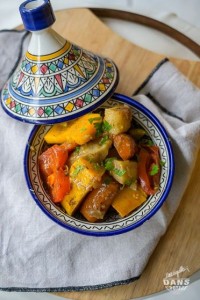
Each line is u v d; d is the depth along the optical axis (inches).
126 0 49.5
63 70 31.4
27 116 31.8
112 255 32.1
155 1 50.1
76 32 42.0
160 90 37.2
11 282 32.5
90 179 29.9
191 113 36.0
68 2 47.4
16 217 33.7
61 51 31.5
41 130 33.0
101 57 35.5
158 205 29.9
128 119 31.5
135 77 38.9
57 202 31.4
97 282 31.5
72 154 32.3
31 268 32.5
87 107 31.4
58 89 31.4
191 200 33.8
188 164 33.2
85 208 31.0
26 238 33.1
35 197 30.3
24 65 32.4
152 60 39.6
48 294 33.4
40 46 31.1
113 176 31.1
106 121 31.6
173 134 33.4
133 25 44.2
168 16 45.3
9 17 49.3
